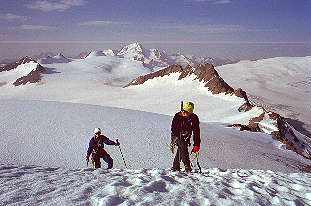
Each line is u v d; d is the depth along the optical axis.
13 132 15.38
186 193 4.02
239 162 15.22
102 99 172.88
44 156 12.20
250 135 27.39
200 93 147.12
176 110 124.88
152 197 3.63
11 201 3.41
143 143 15.51
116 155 13.22
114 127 18.31
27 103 24.91
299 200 3.94
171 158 13.50
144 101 152.00
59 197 3.62
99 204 3.35
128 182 4.79
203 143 17.75
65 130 16.47
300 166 18.84
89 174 5.92
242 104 111.81
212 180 5.09
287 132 55.06
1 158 11.47
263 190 4.36
